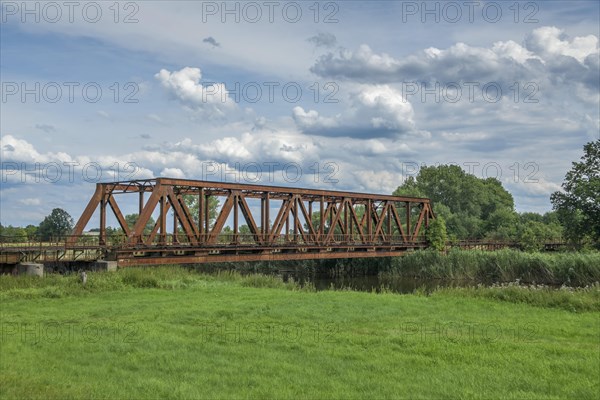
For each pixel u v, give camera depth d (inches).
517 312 999.0
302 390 490.0
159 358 587.5
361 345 669.3
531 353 636.7
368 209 2539.4
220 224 1844.2
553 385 515.8
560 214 3026.6
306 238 2193.7
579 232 2962.6
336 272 2763.3
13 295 1063.0
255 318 860.0
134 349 624.1
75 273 1378.0
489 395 485.4
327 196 2336.4
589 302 1043.3
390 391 490.0
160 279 1334.9
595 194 2871.6
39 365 552.4
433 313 965.8
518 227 4318.4
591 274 1932.8
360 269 2792.8
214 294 1175.6
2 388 467.5
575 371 569.6
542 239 3459.6
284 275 2662.4
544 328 817.5
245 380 514.9
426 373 550.3
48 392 461.4
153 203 1642.5
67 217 3287.4
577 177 2984.7
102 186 1774.1
